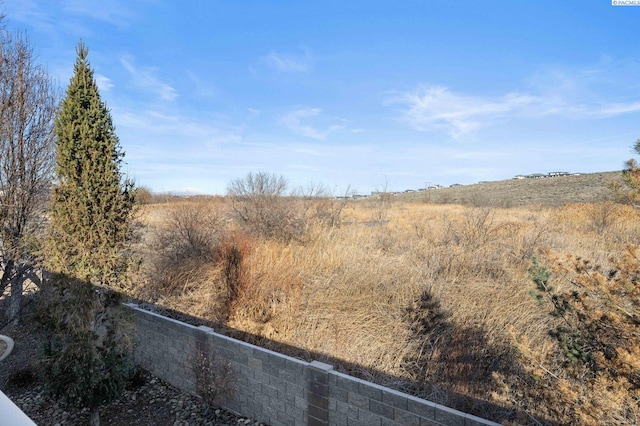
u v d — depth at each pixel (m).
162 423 4.59
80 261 4.86
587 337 3.52
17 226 7.58
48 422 4.75
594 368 3.31
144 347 5.93
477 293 6.40
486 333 5.13
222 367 4.77
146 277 8.16
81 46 5.21
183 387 5.31
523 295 6.09
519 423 3.23
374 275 7.39
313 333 5.69
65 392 4.46
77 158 5.09
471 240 9.02
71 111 5.11
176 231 10.38
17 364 6.37
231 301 6.80
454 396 4.07
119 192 5.41
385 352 5.14
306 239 10.95
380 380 4.58
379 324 5.77
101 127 5.29
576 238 9.59
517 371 4.41
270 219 11.73
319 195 14.28
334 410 3.78
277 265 7.74
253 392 4.50
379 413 3.48
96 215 5.11
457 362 4.63
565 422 3.17
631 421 2.78
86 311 4.62
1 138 7.21
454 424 3.10
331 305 6.47
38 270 8.30
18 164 7.50
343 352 5.15
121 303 5.16
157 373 5.73
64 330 4.59
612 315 3.18
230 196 12.98
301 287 7.00
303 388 4.03
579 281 3.60
